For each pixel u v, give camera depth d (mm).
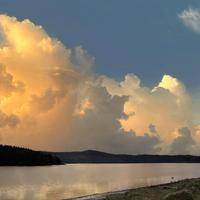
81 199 61938
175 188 54562
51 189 102000
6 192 94812
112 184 115500
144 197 43000
